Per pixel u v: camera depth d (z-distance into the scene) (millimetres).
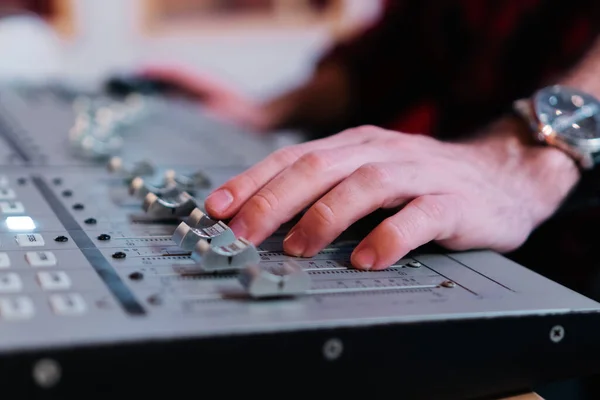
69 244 387
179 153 652
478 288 371
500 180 492
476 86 971
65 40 1526
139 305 315
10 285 324
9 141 642
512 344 345
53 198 475
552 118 553
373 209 405
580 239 642
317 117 1070
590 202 540
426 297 352
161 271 357
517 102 590
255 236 399
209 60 1662
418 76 1068
